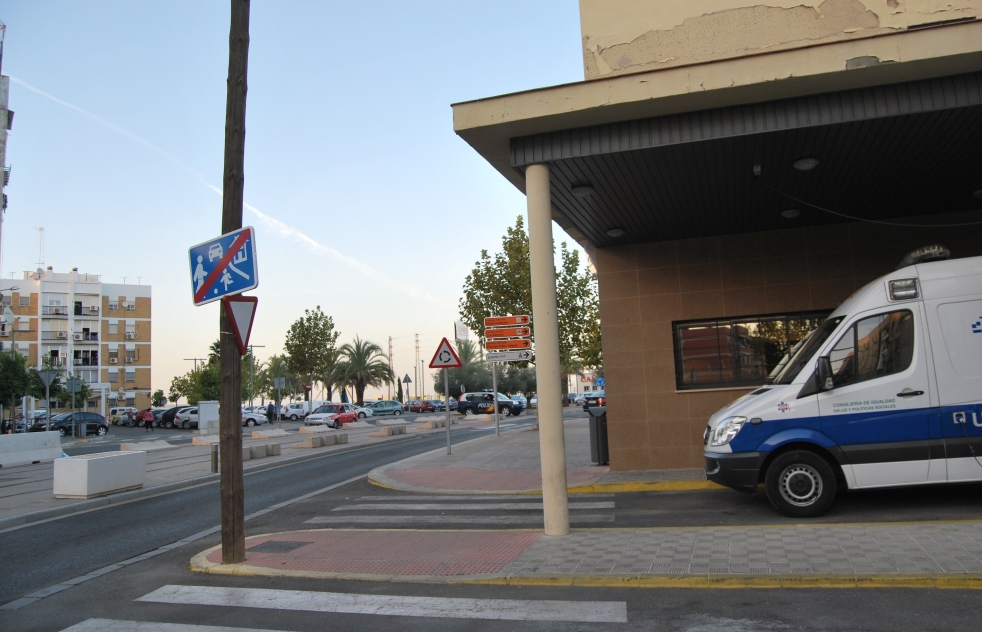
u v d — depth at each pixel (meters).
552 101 8.12
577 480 12.10
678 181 9.73
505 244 28.41
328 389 66.00
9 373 47.94
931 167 9.45
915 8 8.97
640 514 9.16
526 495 11.65
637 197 10.36
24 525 11.09
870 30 9.00
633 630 4.89
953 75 7.58
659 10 9.55
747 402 8.66
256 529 9.92
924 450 7.88
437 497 12.01
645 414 12.86
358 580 6.57
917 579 5.46
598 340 29.77
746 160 9.00
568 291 28.16
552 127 8.46
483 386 73.25
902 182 10.09
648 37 9.54
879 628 4.68
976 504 8.17
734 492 10.38
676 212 11.23
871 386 8.07
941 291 8.16
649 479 11.57
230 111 7.52
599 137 8.46
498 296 27.84
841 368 8.23
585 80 8.04
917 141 8.49
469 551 7.38
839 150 8.74
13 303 80.00
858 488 8.01
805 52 7.47
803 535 6.98
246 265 7.25
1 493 14.62
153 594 6.45
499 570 6.51
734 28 9.31
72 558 8.38
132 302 87.50
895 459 7.91
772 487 8.16
